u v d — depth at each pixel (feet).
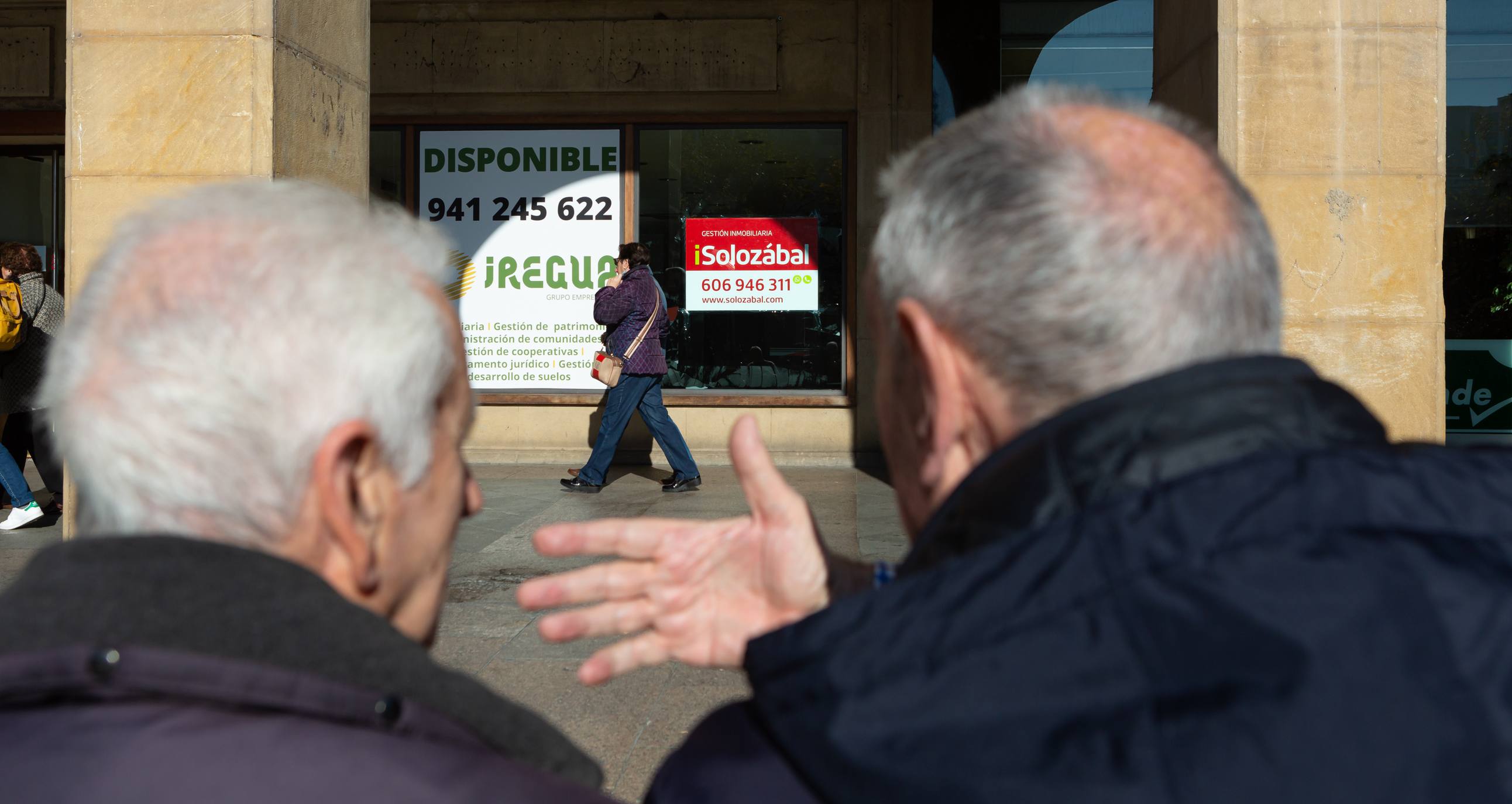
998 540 2.56
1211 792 2.01
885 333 3.18
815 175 30.71
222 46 13.82
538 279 31.07
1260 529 2.33
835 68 30.17
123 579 2.38
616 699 12.13
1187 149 2.89
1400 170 14.52
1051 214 2.68
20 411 22.52
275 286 2.59
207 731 2.28
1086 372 2.68
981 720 2.24
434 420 2.93
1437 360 14.57
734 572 3.82
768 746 2.57
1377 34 14.43
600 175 30.83
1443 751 2.02
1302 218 14.57
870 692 2.36
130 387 2.50
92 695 2.30
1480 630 2.16
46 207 32.14
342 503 2.63
